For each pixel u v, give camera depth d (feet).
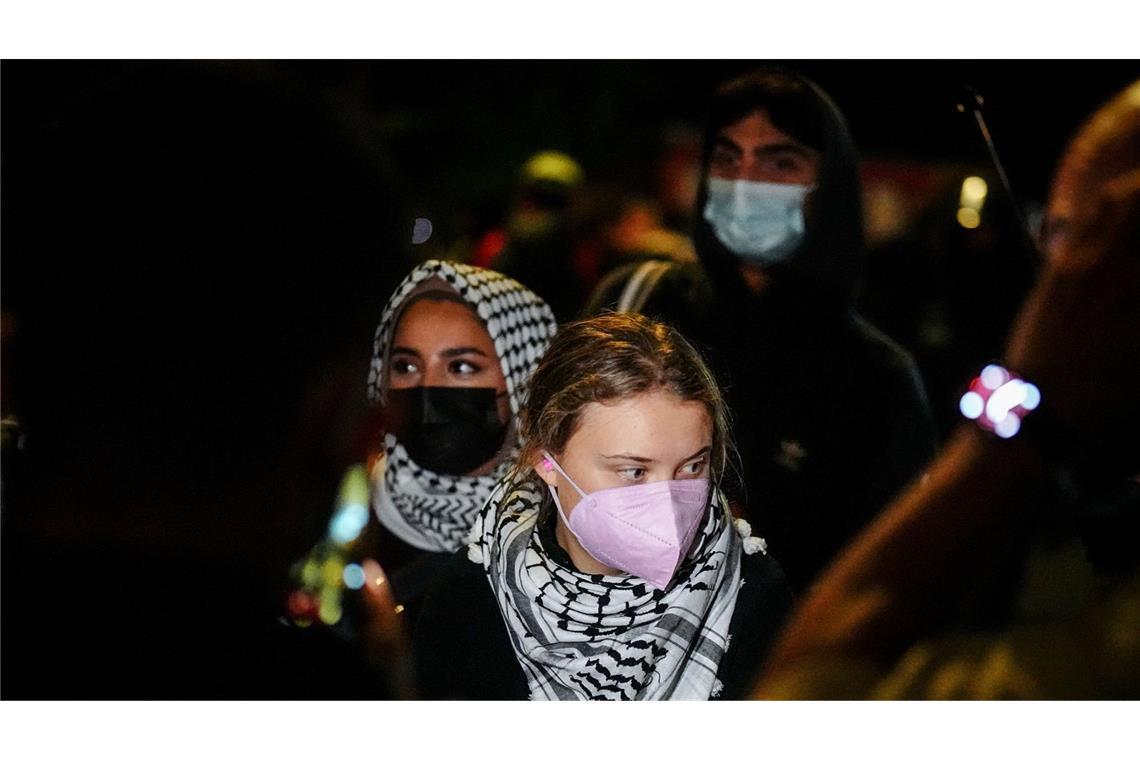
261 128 2.78
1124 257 2.59
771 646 6.95
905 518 2.77
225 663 2.87
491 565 7.29
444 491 8.58
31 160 2.72
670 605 6.84
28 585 2.77
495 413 8.57
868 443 9.25
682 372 6.77
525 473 7.49
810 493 9.11
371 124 3.38
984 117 12.58
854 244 9.90
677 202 27.61
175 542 2.78
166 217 2.68
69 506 2.73
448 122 29.48
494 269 17.56
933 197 14.75
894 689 2.60
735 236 9.83
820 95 9.96
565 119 29.84
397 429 8.64
